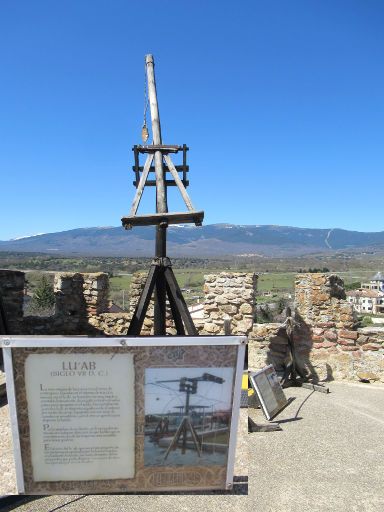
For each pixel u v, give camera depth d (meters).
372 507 4.60
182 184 6.05
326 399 7.87
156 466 3.94
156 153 6.25
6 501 4.49
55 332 10.05
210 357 3.86
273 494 4.79
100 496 4.68
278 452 5.75
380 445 6.01
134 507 4.50
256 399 7.23
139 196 5.95
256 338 9.41
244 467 5.34
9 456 5.18
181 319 6.25
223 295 9.59
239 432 6.22
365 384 8.89
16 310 9.75
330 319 9.30
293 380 8.73
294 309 9.62
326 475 5.20
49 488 3.90
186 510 4.47
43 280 21.38
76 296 10.12
